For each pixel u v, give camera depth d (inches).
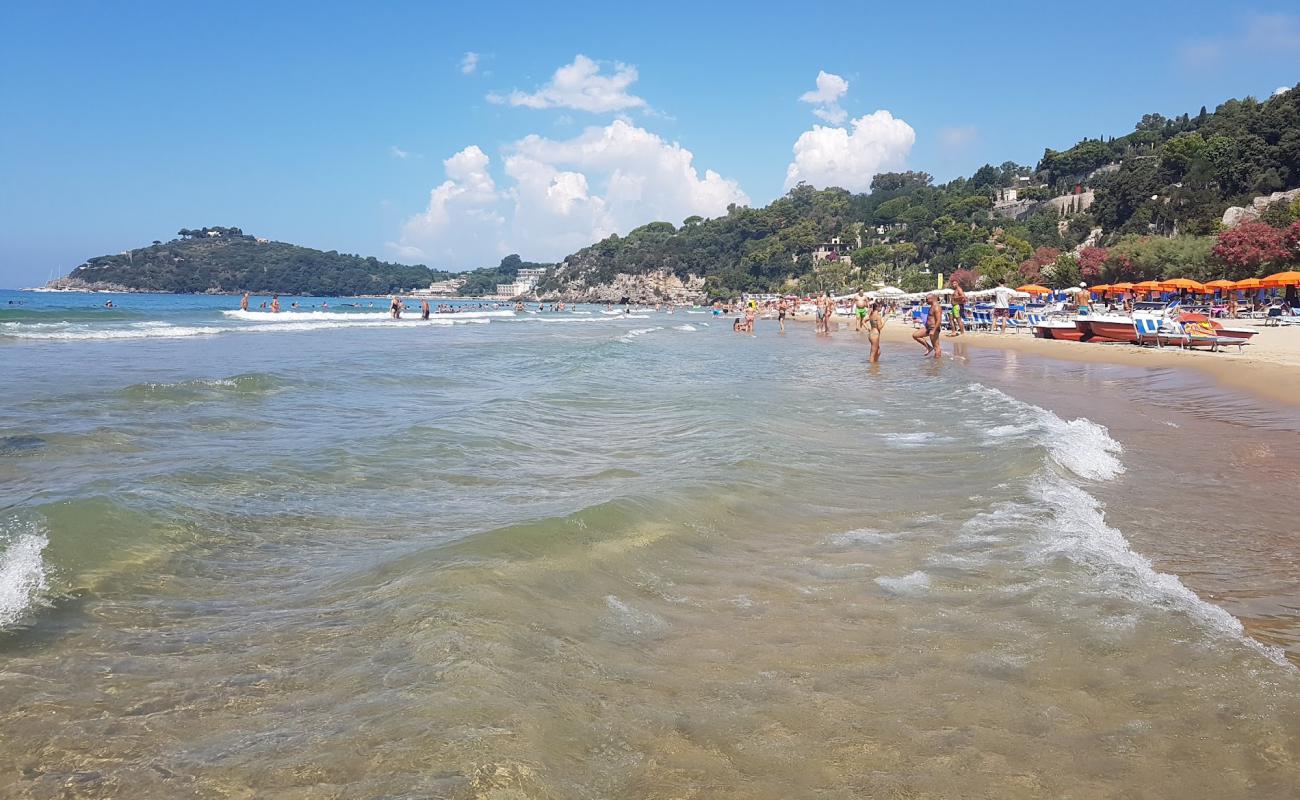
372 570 212.5
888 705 144.6
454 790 110.7
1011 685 151.7
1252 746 129.3
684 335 2041.1
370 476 333.4
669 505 276.2
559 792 113.7
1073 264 3016.7
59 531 229.3
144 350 1091.9
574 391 645.9
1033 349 1267.2
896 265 6097.4
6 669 154.7
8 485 298.5
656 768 123.2
